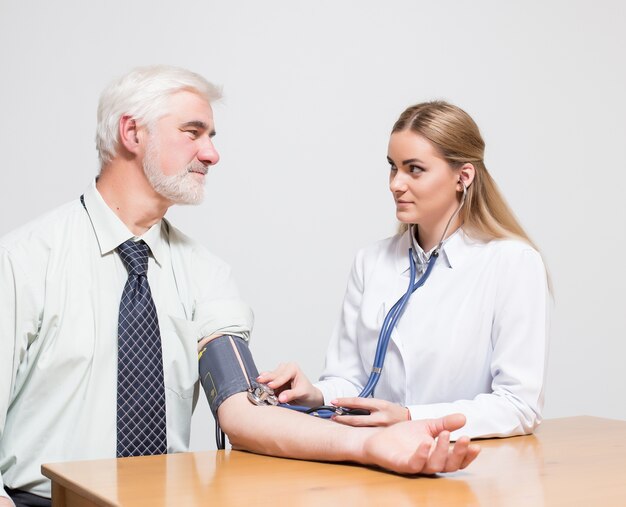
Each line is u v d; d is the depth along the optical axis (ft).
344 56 10.68
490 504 3.25
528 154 11.24
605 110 11.55
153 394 5.19
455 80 11.00
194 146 5.35
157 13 9.98
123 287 5.37
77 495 3.80
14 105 9.52
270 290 10.43
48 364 5.06
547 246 11.29
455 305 5.91
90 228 5.36
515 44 11.23
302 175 10.54
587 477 3.75
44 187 9.61
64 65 9.67
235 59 10.27
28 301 5.03
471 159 5.94
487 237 6.00
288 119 10.48
